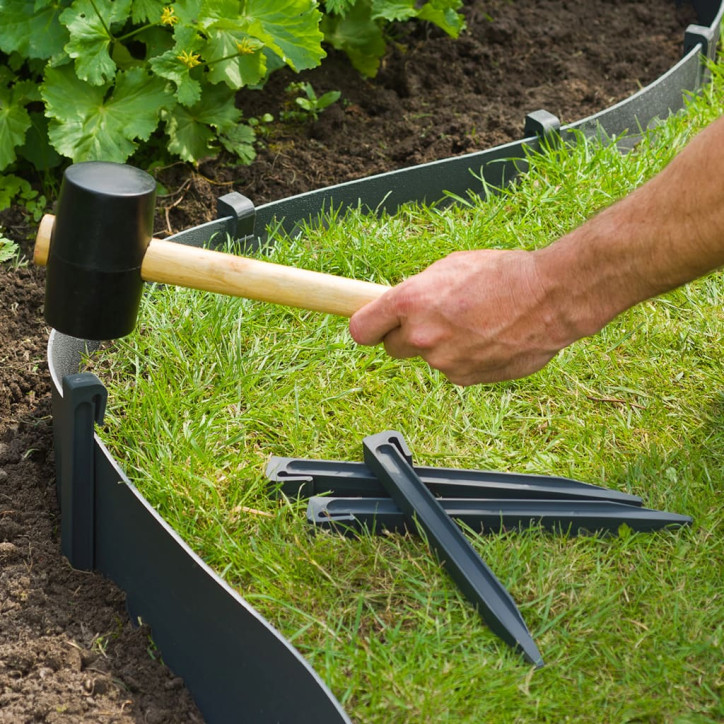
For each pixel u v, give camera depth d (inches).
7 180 119.5
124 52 120.8
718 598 78.7
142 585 78.5
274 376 98.2
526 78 148.6
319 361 100.1
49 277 72.2
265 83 138.5
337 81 142.6
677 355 102.1
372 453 85.8
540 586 79.4
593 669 74.2
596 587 79.6
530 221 116.9
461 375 73.7
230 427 92.6
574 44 156.0
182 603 74.3
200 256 73.2
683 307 108.0
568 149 127.9
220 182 125.1
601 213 67.4
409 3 135.8
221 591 70.1
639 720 71.1
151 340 100.3
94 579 82.9
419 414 95.1
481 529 84.3
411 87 143.4
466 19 156.3
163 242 73.0
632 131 135.3
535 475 87.0
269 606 78.0
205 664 73.8
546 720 70.6
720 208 60.1
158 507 85.3
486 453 92.4
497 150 123.6
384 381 98.7
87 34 111.4
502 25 155.2
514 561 81.0
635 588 79.7
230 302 103.3
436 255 112.3
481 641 75.7
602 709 71.2
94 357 98.8
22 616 78.1
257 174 126.4
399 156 131.5
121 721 71.4
